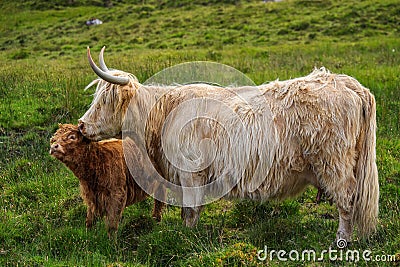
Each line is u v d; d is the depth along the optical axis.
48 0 32.69
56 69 12.90
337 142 4.73
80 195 6.02
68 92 9.27
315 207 5.96
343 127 4.73
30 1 32.56
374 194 4.89
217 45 18.59
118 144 5.38
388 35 19.39
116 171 5.20
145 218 5.52
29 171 6.89
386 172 6.43
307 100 4.75
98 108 5.00
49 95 9.68
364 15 21.92
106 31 23.30
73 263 4.53
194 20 23.95
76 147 5.04
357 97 4.80
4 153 7.47
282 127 4.75
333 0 25.25
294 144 4.77
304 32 20.42
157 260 4.70
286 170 4.84
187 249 4.75
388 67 12.57
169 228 5.08
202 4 28.91
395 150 7.20
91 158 5.12
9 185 6.50
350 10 22.70
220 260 4.39
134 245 5.07
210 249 4.75
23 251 4.88
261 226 5.23
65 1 32.75
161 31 22.42
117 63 13.09
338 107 4.73
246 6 26.34
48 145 7.62
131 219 5.54
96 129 5.01
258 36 20.25
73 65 14.12
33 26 26.69
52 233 5.18
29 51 19.72
